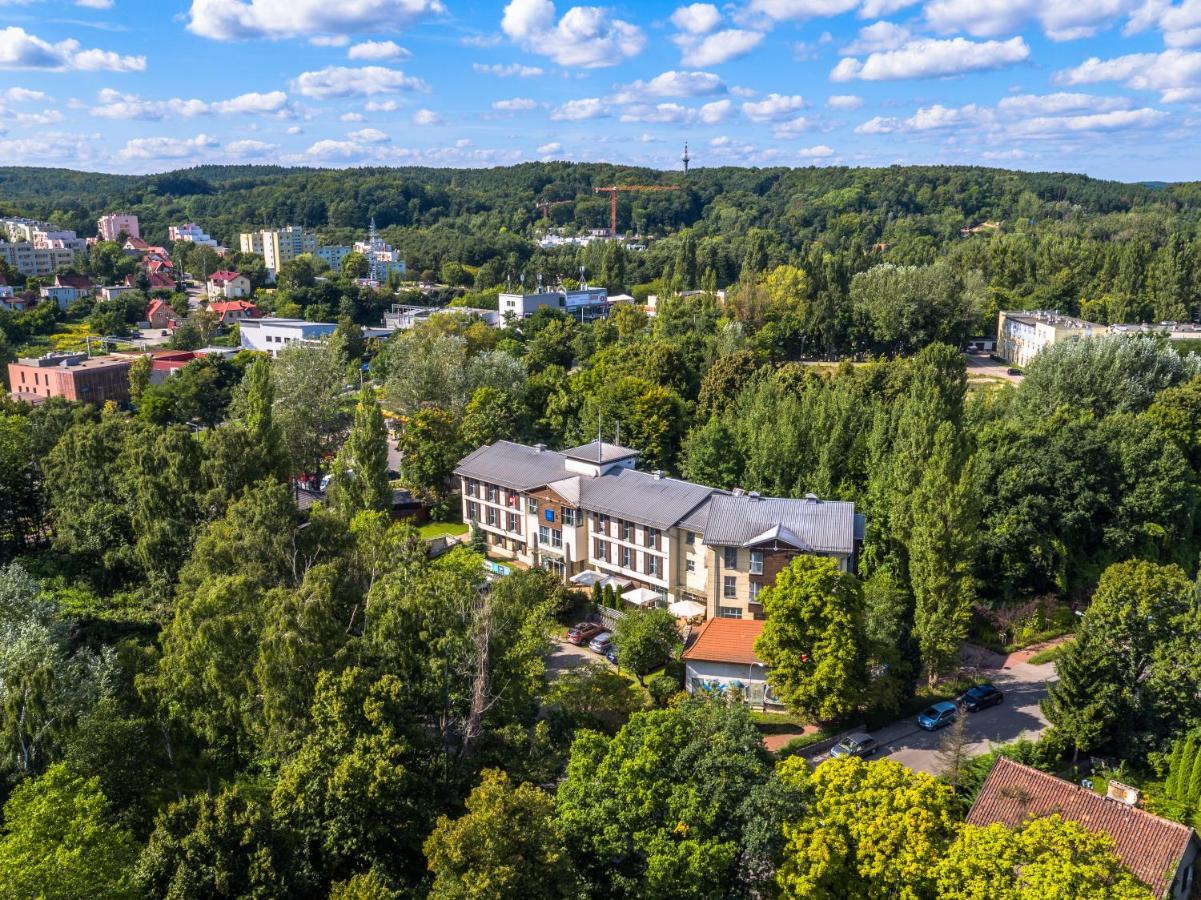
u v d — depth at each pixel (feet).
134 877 127.85
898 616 240.32
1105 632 206.49
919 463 275.59
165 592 251.19
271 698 166.81
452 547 316.19
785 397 378.32
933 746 213.87
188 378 525.75
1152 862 143.43
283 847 134.51
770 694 228.84
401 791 148.66
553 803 147.64
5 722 156.87
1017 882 122.11
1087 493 296.10
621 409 413.39
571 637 269.85
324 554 246.06
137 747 163.53
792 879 134.51
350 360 645.10
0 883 119.24
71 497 281.33
